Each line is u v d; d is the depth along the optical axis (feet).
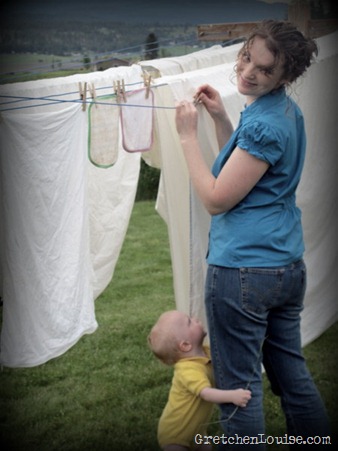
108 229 10.41
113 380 11.43
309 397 7.87
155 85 8.03
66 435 9.80
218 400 7.45
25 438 9.71
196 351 8.20
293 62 6.95
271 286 7.17
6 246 7.36
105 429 9.95
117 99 7.73
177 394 8.08
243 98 8.54
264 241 7.13
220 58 11.75
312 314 11.10
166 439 8.15
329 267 11.03
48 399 10.84
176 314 8.23
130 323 13.96
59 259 7.57
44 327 7.53
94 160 7.75
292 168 7.30
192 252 8.46
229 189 7.02
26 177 7.30
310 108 9.86
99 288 10.57
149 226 21.56
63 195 7.53
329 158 10.36
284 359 7.83
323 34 12.14
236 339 7.27
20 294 7.44
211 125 8.30
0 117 7.16
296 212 7.53
